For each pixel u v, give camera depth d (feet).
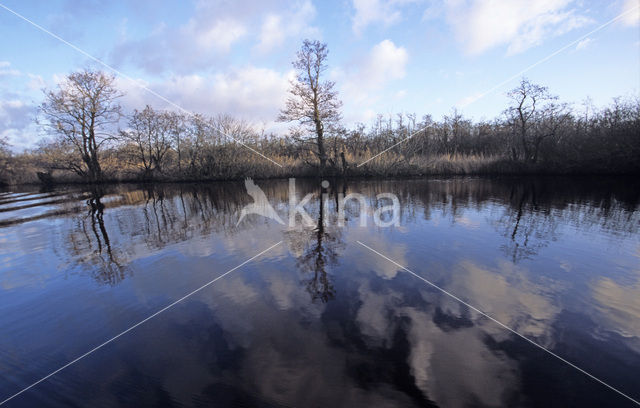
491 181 61.11
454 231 23.80
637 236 21.36
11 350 10.53
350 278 15.47
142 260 19.01
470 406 7.64
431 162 79.25
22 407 8.09
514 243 20.42
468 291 13.74
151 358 9.85
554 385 8.25
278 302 13.21
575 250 18.83
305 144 81.66
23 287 15.48
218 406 7.86
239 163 79.97
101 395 8.39
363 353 9.70
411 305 12.60
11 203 49.75
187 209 37.99
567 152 64.18
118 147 85.35
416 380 8.50
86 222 31.37
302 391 8.23
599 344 9.91
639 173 56.13
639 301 12.60
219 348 10.21
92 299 14.03
